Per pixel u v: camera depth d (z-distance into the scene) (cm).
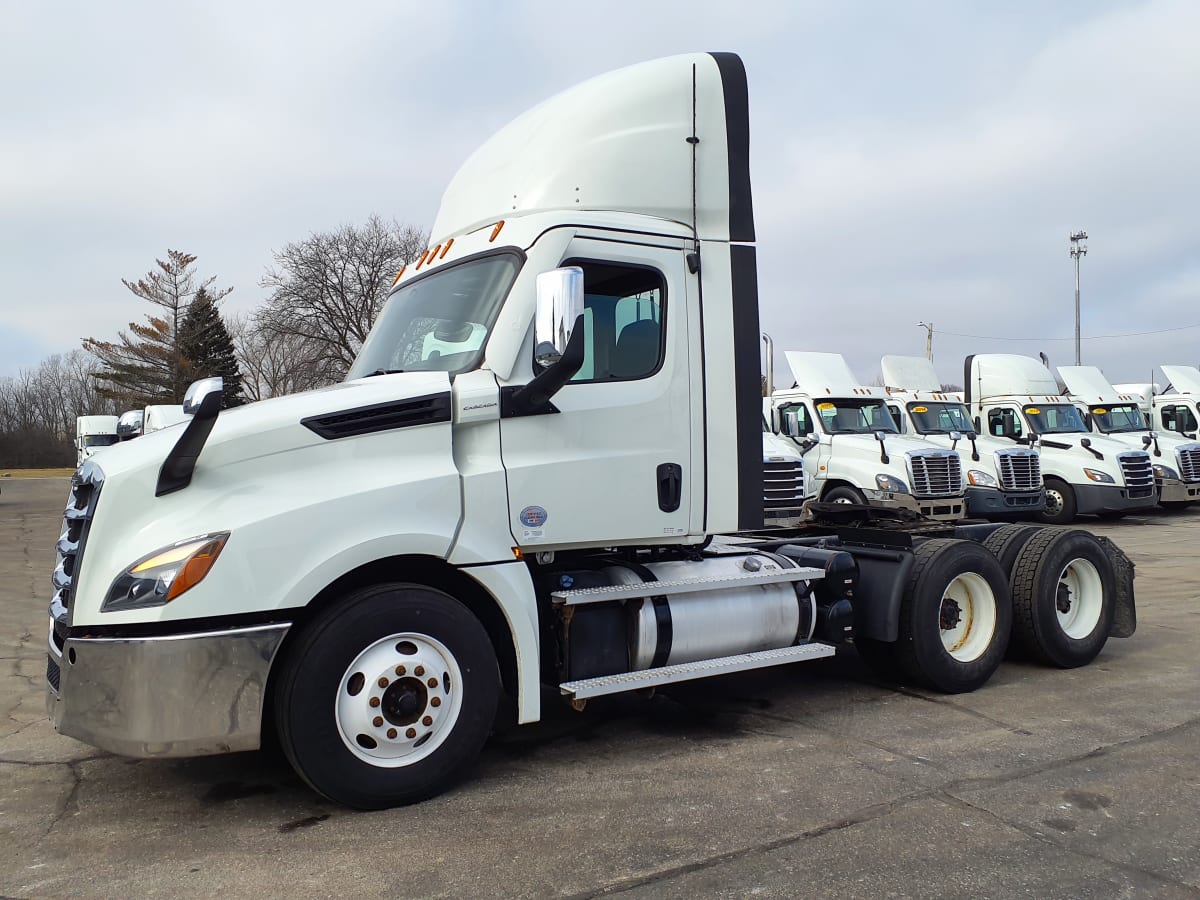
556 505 437
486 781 431
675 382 477
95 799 413
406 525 393
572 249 453
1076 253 5303
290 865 342
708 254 494
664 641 473
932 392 1850
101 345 5125
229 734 361
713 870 336
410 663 392
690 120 496
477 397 420
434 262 505
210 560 356
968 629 603
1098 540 665
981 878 330
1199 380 2377
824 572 548
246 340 5806
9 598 1013
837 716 540
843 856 347
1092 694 583
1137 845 358
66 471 5844
